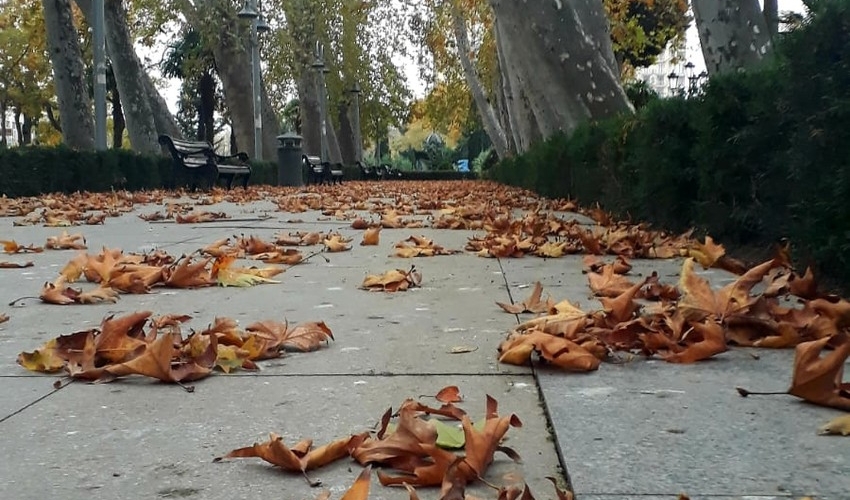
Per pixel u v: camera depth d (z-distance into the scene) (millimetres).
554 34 15867
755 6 11453
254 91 31828
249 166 26312
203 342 3189
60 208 12969
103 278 5215
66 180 17469
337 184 35719
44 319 4125
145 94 28406
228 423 2465
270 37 39188
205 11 33125
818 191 4383
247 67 34656
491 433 2031
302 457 2102
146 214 12656
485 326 3857
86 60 47594
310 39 40844
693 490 1876
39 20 39469
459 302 4539
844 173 4066
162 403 2682
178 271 5156
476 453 1967
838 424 2262
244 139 35000
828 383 2508
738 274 5305
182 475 2055
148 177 21031
